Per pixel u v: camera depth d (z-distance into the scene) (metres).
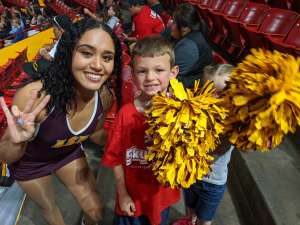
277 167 2.42
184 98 1.18
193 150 1.16
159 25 3.79
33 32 7.77
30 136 1.31
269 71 1.13
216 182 1.74
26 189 1.72
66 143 1.60
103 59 1.36
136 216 1.55
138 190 1.50
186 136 1.15
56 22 2.59
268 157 2.54
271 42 3.44
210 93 1.23
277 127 1.11
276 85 1.07
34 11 11.67
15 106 1.31
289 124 1.11
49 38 7.02
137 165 1.46
